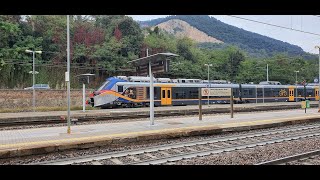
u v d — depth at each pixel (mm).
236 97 43000
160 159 10453
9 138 13234
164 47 79500
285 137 15180
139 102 34219
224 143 13758
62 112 28906
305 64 101188
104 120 21750
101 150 12570
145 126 17359
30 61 58125
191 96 38062
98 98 32125
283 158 9891
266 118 22000
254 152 11672
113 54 66562
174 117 23406
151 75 17781
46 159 11102
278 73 92750
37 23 65688
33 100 35188
